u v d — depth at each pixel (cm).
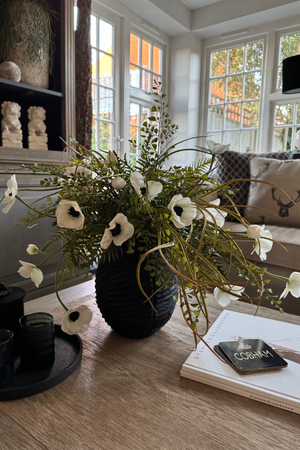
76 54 231
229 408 50
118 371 59
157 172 62
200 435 44
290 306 160
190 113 418
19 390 51
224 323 74
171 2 362
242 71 402
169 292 67
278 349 63
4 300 60
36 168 64
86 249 60
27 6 180
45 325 58
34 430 44
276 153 244
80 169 64
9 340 53
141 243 61
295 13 354
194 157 430
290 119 376
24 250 176
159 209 57
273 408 50
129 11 349
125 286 64
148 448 42
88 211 61
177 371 59
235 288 64
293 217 199
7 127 180
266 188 210
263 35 382
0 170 166
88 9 229
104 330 75
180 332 74
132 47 367
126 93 351
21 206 174
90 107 236
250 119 402
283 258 159
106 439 43
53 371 57
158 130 65
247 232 59
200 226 64
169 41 414
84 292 115
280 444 43
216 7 378
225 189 63
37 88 185
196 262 57
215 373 55
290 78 257
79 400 51
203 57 425
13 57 183
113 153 66
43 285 185
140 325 67
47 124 212
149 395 52
